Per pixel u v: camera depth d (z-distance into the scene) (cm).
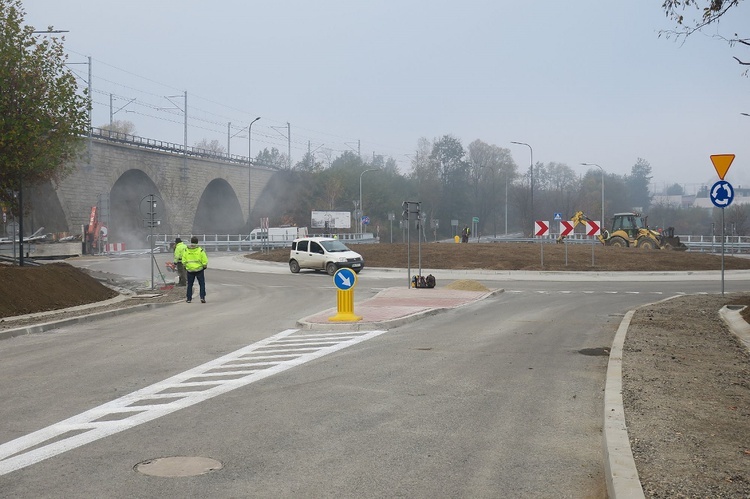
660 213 13588
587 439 688
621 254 4328
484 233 14038
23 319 1658
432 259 4250
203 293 2270
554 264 3944
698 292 2641
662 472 532
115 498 523
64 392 902
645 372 955
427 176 12900
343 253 3819
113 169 7000
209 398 862
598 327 1567
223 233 10194
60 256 5259
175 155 8131
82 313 1805
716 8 1450
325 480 565
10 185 2341
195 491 539
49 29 2286
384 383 954
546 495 539
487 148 14112
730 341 1271
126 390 913
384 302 2095
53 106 2248
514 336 1421
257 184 10300
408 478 572
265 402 841
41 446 661
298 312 1923
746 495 484
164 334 1475
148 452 640
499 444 669
